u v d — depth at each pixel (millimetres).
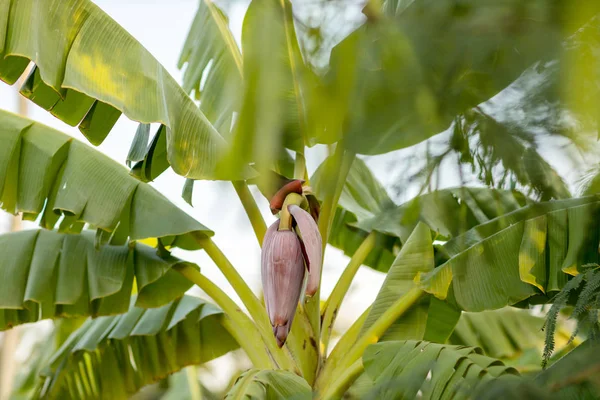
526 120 1360
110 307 3369
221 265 3145
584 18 1252
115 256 3342
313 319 3000
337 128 1483
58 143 3152
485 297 2846
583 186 1428
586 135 1305
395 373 2506
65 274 3297
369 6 1384
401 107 1450
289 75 1445
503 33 1351
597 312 1948
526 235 2729
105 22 2738
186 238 3418
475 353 2457
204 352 3668
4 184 3080
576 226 2676
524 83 1354
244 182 2656
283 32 1439
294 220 2600
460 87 1459
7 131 3104
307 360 2959
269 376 2693
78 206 3074
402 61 1407
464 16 1380
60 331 4250
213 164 2760
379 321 2975
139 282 3305
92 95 2637
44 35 2637
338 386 2791
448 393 2326
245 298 3121
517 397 1520
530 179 1444
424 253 3135
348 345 3033
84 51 2680
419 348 2553
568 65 1263
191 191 2980
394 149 1532
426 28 1408
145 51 2805
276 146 1442
